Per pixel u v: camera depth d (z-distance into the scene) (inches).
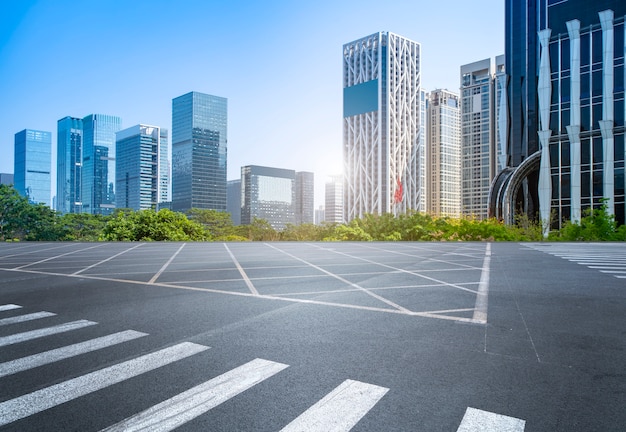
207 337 211.0
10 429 118.4
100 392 143.8
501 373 158.4
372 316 254.5
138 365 170.7
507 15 2874.0
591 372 158.9
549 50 2208.4
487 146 5969.5
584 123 2065.7
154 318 253.3
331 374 158.7
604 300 297.7
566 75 2135.8
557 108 2162.9
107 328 230.4
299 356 180.5
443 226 1435.8
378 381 151.3
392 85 7746.1
